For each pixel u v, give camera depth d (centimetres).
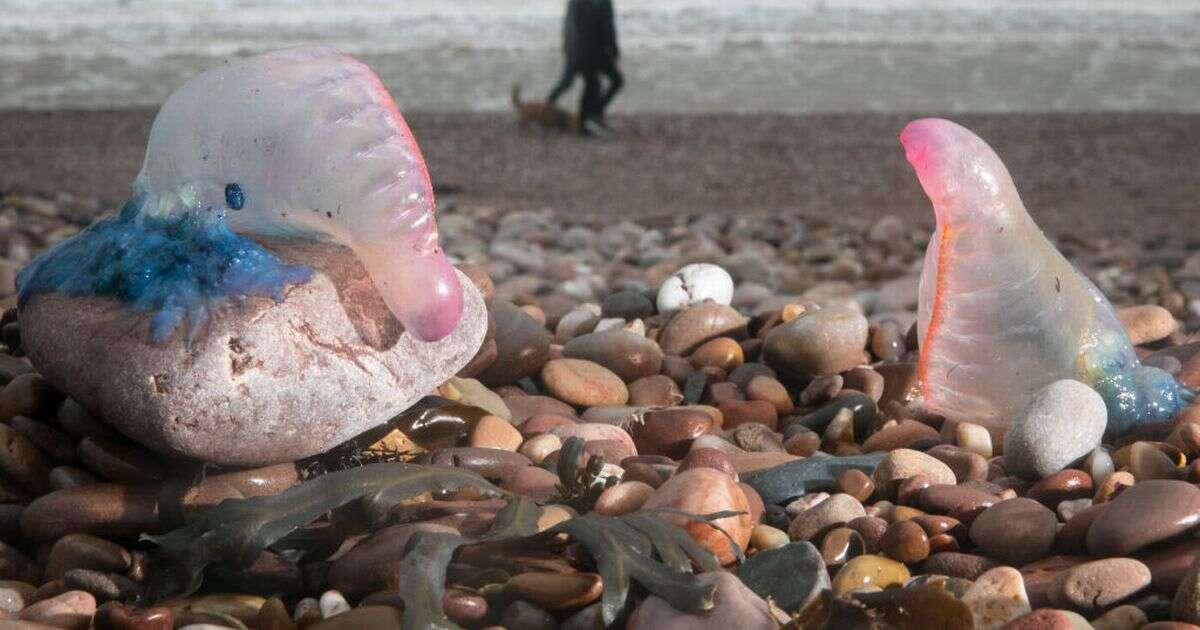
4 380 85
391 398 74
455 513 70
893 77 414
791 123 332
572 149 300
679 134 319
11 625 60
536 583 62
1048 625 59
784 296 141
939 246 81
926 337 84
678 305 111
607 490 70
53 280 75
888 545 68
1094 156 299
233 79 74
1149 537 65
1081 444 76
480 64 427
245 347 69
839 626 61
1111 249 197
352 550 66
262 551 66
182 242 72
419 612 59
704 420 86
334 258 74
